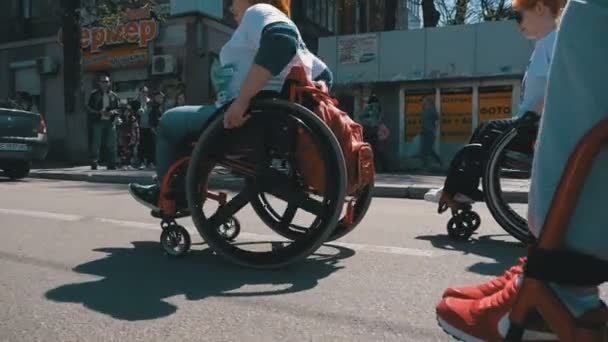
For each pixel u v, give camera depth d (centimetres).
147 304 286
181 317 267
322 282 322
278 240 432
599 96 141
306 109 333
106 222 518
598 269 147
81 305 285
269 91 346
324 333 247
